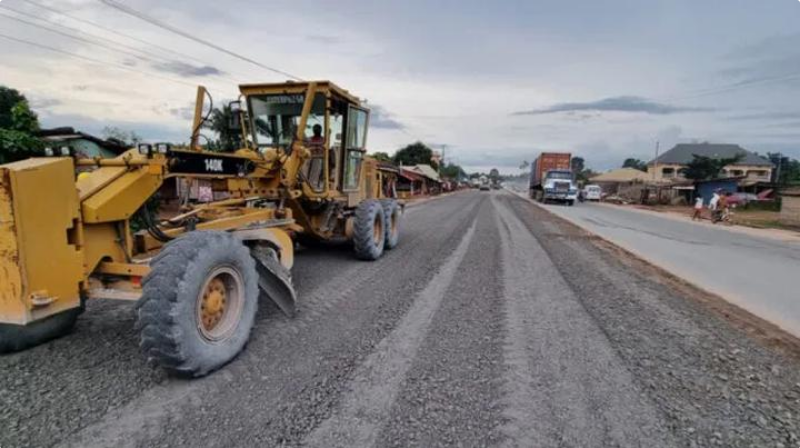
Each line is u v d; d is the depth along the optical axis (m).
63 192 3.06
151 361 3.11
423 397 3.00
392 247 8.94
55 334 3.79
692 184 43.28
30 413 2.69
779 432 2.72
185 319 3.04
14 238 2.81
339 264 7.32
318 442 2.48
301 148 6.12
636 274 7.31
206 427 2.60
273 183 5.78
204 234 3.37
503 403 2.96
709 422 2.81
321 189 6.83
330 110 6.89
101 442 2.43
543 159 37.72
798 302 5.95
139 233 3.97
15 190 2.78
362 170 8.36
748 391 3.25
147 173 3.61
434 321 4.56
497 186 119.75
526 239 11.17
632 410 2.92
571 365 3.59
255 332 4.12
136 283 3.41
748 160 72.62
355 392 3.05
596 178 76.94
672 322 4.82
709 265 8.72
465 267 7.32
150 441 2.46
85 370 3.27
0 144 7.48
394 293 5.57
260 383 3.15
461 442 2.52
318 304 5.03
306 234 7.30
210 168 4.29
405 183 43.31
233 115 6.73
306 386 3.12
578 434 2.63
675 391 3.21
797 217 23.47
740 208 34.66
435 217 17.36
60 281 3.06
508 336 4.19
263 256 4.32
